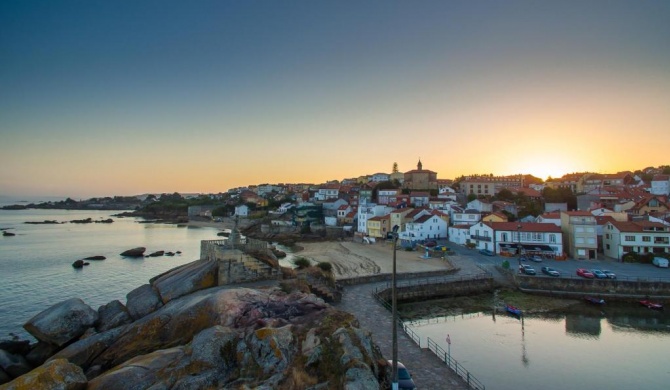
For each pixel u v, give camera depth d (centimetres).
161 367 2272
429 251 8625
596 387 3111
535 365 3462
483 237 8562
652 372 3366
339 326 2462
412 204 13800
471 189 17388
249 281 4134
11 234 14400
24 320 4719
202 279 4000
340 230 13425
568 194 13650
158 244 12219
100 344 3066
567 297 5547
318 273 4797
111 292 6075
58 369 2111
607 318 4725
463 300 5491
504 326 4453
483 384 3098
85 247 11225
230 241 4525
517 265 6900
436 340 3997
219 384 2073
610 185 15938
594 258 7456
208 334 2330
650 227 7188
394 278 2300
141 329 3080
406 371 2388
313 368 2077
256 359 2194
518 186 19050
